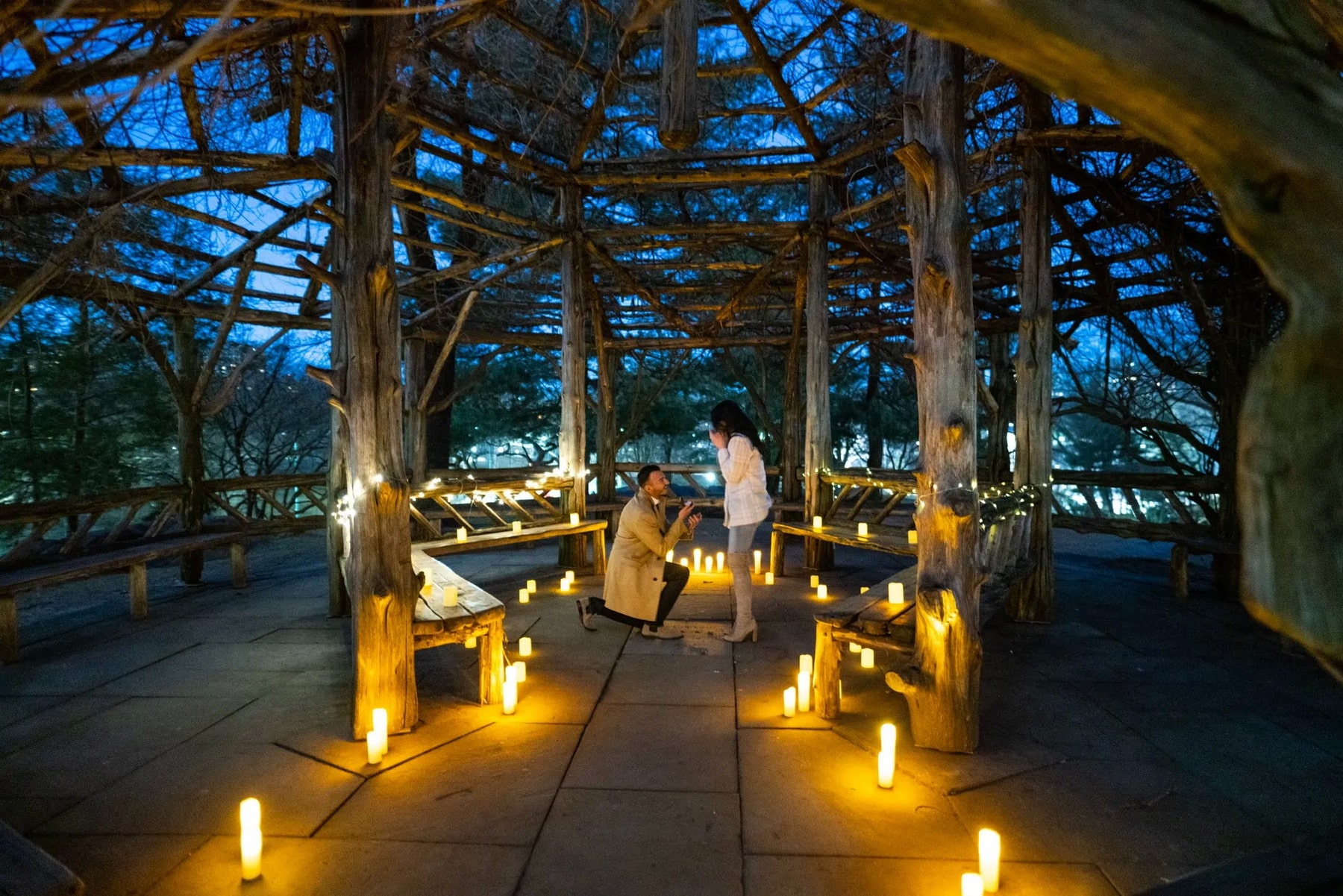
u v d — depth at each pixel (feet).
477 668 14.37
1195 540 20.15
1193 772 9.80
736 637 16.25
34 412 25.79
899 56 16.10
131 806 8.91
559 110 19.51
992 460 30.73
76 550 18.37
